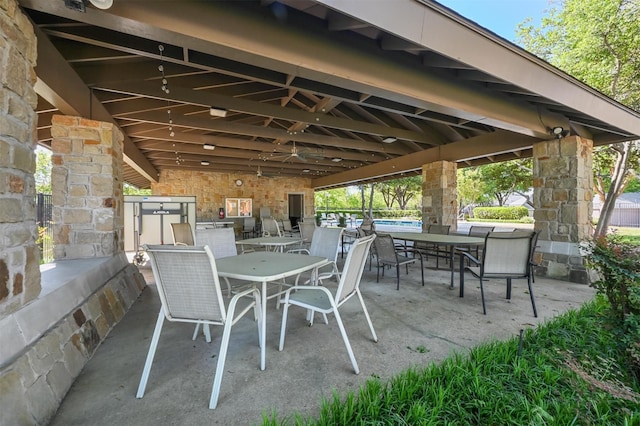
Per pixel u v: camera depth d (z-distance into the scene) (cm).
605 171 769
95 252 310
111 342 219
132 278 343
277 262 238
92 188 309
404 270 495
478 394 146
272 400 153
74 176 304
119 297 283
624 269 188
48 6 155
